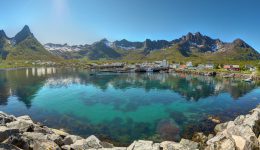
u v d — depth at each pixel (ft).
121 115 139.13
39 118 130.82
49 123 120.26
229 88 276.41
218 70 567.18
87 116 135.85
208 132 106.01
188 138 98.37
